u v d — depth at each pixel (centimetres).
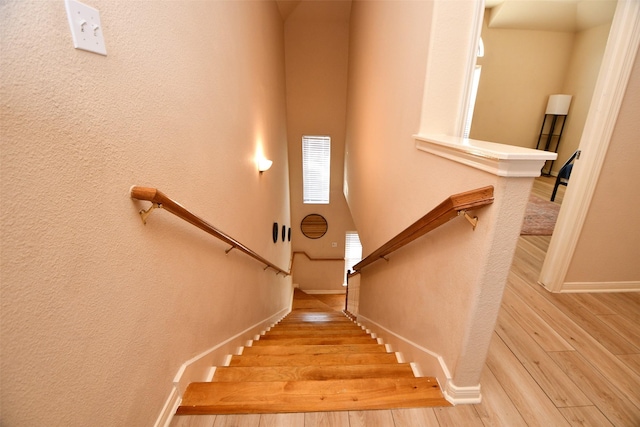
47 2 57
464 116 156
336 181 579
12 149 53
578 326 172
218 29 151
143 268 93
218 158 155
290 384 131
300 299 618
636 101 165
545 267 211
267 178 307
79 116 66
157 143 98
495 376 137
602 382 134
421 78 156
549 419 117
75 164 66
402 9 189
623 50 156
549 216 347
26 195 56
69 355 67
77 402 69
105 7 73
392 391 129
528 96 524
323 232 626
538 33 491
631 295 202
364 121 335
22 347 56
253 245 241
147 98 91
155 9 94
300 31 466
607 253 199
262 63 270
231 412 117
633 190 184
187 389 125
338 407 120
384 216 244
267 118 301
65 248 64
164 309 107
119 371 84
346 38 471
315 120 526
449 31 141
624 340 161
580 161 183
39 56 56
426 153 150
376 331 261
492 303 106
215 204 153
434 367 137
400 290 192
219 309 162
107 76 74
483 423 115
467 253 110
